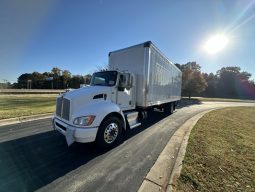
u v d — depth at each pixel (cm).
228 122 1016
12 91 3700
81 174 369
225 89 7256
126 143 571
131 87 678
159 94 923
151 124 884
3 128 712
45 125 772
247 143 605
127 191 313
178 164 409
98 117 488
